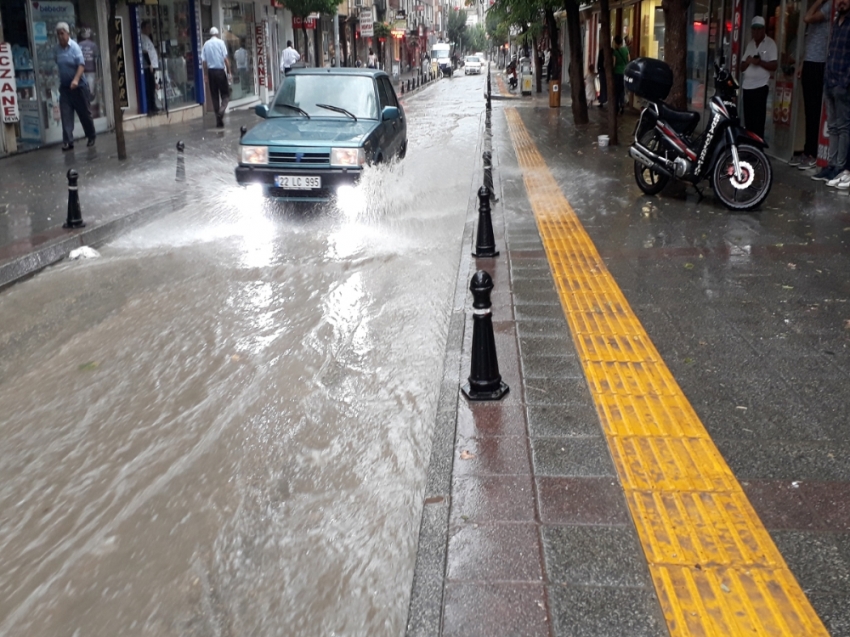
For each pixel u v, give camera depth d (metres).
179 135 19.39
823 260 7.11
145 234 9.61
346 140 9.80
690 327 5.57
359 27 54.06
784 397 4.45
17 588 3.32
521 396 4.56
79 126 18.23
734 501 3.47
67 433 4.59
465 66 84.12
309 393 5.02
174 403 4.93
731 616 2.79
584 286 6.60
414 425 4.58
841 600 2.85
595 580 3.00
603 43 15.90
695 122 9.91
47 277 7.74
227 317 6.44
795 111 12.06
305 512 3.79
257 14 32.91
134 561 3.47
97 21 19.31
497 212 9.83
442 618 2.84
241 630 3.05
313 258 8.12
